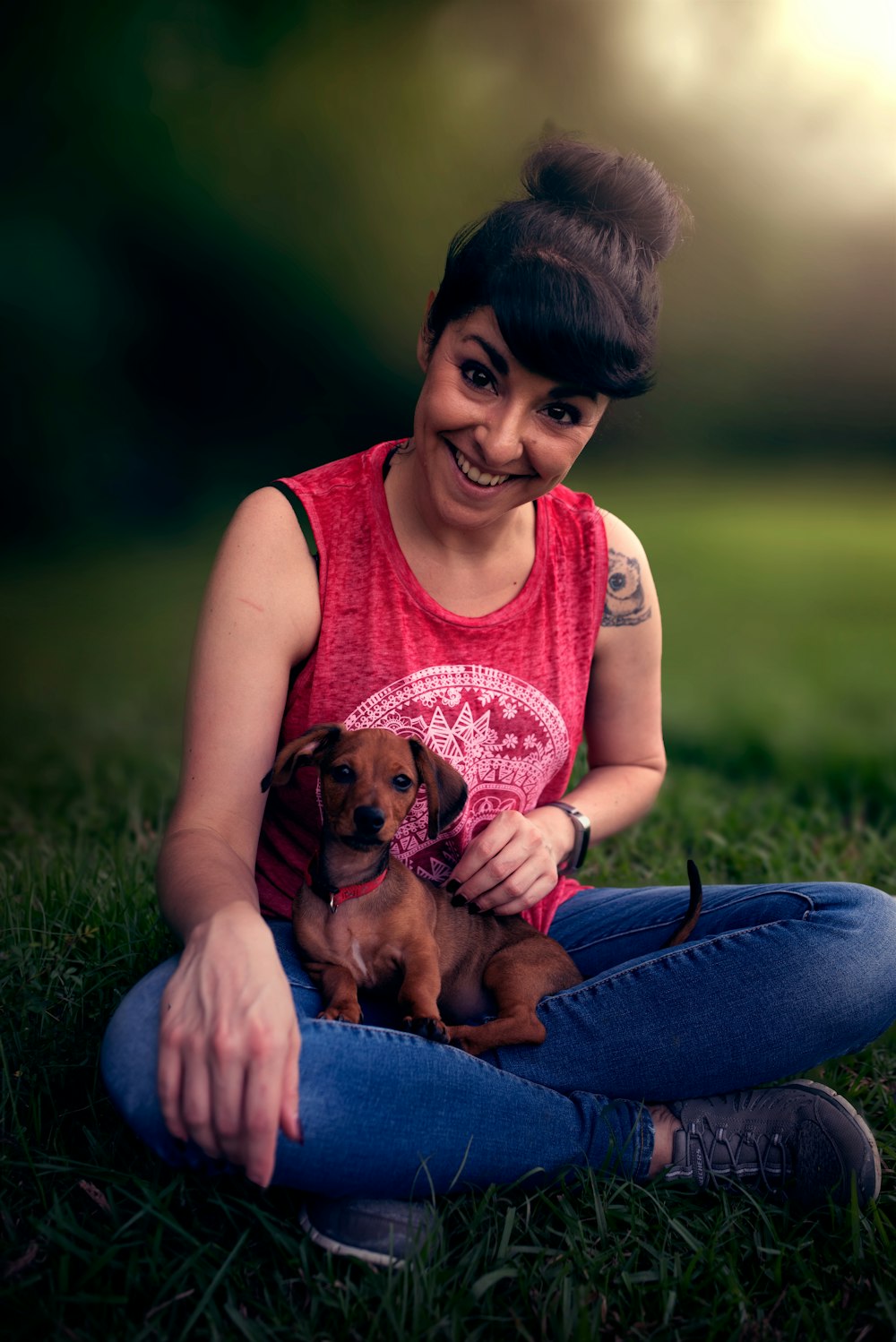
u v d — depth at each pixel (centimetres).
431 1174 193
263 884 246
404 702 234
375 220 2228
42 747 549
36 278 1730
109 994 261
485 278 205
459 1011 253
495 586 239
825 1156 213
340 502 233
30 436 1672
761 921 232
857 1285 197
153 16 1997
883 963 220
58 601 1204
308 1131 179
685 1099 221
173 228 2011
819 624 1016
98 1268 180
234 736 217
